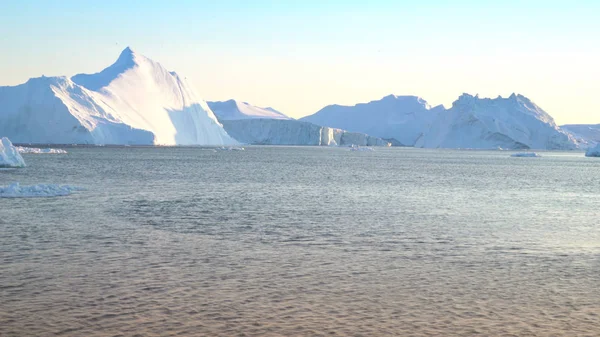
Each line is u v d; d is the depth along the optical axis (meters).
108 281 18.67
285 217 33.66
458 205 41.75
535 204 43.47
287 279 19.23
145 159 115.69
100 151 159.25
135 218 32.22
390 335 14.51
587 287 18.66
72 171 74.25
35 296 17.03
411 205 41.09
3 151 79.88
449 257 22.97
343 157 154.38
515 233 29.02
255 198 44.28
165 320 15.27
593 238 27.73
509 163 133.88
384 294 17.70
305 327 14.95
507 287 18.61
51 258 21.80
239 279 19.17
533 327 15.12
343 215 34.91
